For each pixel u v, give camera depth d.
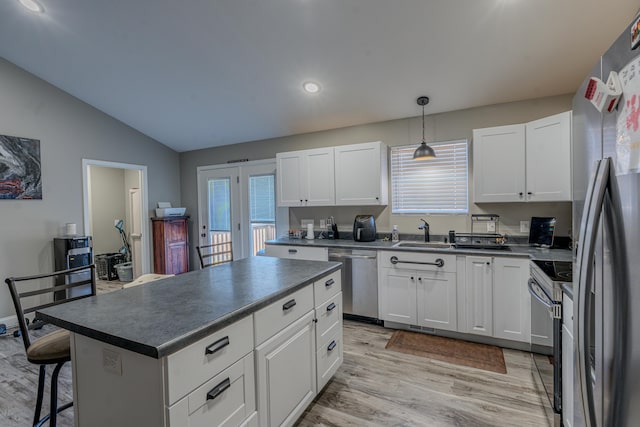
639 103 0.70
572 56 2.55
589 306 0.90
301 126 4.19
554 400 1.67
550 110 3.07
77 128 4.08
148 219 5.03
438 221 3.55
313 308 1.94
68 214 3.99
